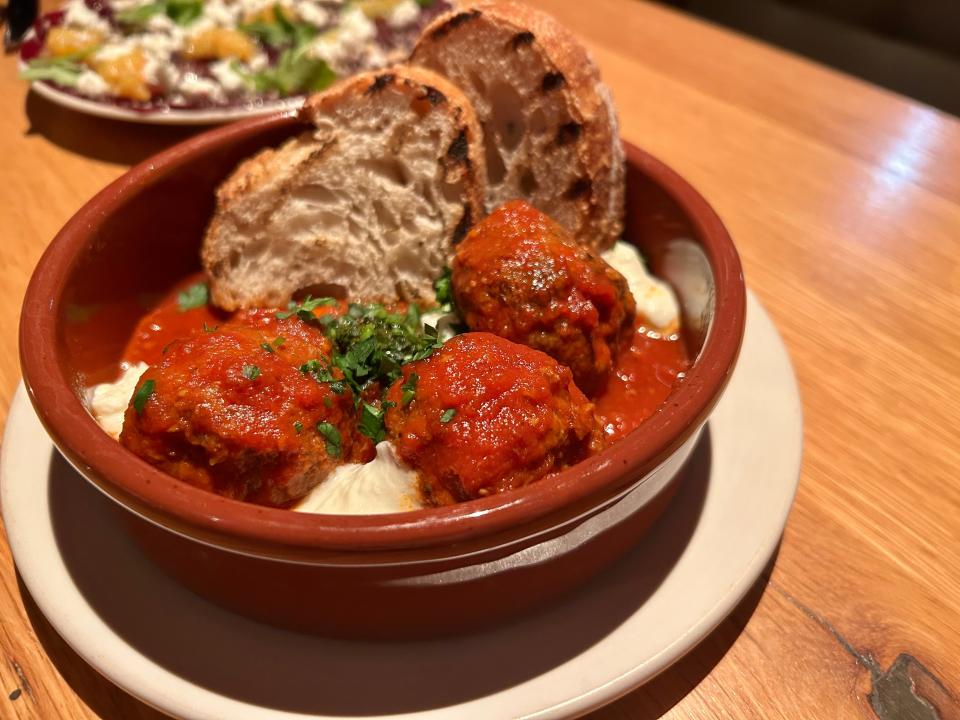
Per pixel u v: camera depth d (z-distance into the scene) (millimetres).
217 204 203
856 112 321
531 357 155
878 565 171
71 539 156
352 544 120
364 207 210
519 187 222
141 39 304
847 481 188
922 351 224
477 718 132
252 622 147
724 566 154
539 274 174
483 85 215
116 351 193
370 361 177
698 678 151
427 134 201
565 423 149
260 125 210
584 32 367
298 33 319
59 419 135
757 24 517
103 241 181
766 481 169
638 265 212
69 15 323
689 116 318
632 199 213
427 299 213
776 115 319
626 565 157
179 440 146
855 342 226
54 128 307
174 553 141
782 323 231
